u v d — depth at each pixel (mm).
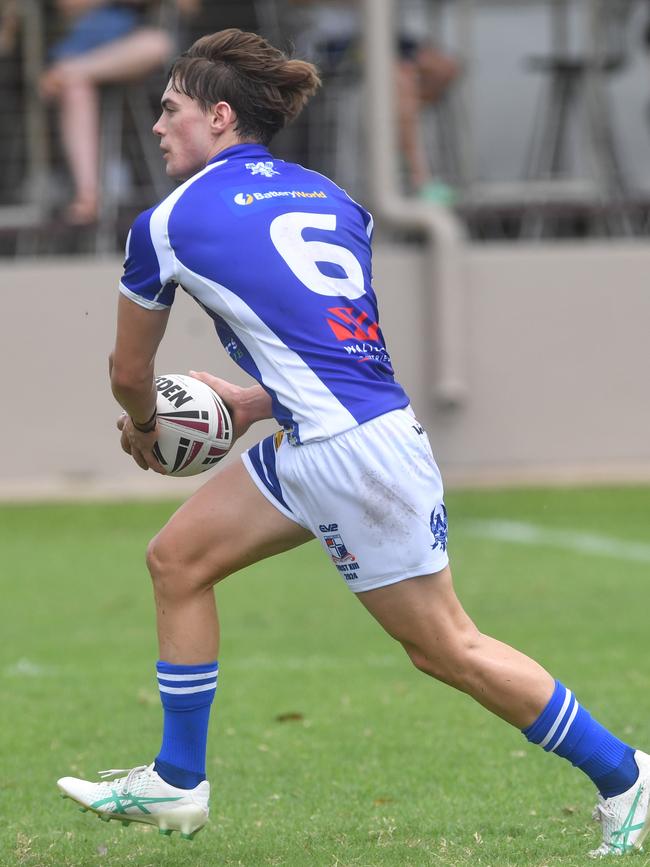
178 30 51094
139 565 37469
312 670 24906
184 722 14047
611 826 13812
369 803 16594
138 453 14672
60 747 19891
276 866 13836
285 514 13789
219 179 13633
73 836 15445
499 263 51719
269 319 13219
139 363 13688
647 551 37656
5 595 33344
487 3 56750
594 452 52375
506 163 57031
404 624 13367
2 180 54781
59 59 51062
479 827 15273
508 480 50469
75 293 51375
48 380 51562
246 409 15016
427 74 54969
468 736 19969
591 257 51875
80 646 27594
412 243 54375
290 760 18875
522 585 33000
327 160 53188
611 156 55906
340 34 53281
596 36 54656
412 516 13117
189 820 14055
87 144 51062
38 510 46906
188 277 13320
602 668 24188
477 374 51969
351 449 13039
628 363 52125
